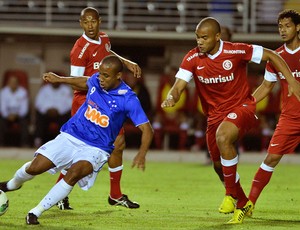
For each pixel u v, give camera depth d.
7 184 30.42
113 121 28.89
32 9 78.94
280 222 31.50
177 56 78.75
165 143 73.94
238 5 77.12
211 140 31.61
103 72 28.36
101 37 34.56
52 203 28.88
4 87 73.81
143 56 78.94
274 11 77.44
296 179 52.38
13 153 68.31
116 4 79.75
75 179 28.42
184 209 35.69
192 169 59.00
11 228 28.30
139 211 34.59
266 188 46.16
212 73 30.05
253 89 72.75
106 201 38.22
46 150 28.94
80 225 29.72
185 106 72.50
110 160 34.47
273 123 72.00
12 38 77.50
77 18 79.44
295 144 32.22
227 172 29.81
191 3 79.31
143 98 71.19
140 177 52.25
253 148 72.62
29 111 75.12
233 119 29.80
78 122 29.16
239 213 30.69
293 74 32.34
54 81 29.81
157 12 78.12
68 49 79.06
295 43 32.22
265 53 29.97
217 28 29.44
